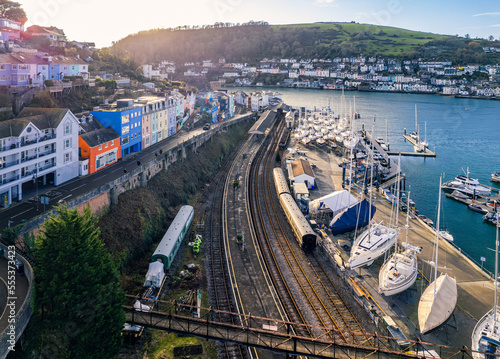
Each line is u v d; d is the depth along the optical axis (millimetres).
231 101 198375
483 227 98062
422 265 70500
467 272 69125
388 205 98188
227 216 88125
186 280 62125
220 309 55938
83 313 41938
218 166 125938
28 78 101688
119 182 74500
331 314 56094
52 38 140375
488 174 142625
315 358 42375
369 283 63625
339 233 80688
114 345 43688
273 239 78250
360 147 158375
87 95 120312
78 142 82250
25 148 67188
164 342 48906
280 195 95312
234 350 48594
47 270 42438
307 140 155250
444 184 126312
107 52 186625
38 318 41000
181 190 95125
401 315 56531
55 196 69375
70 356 41125
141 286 59719
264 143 159750
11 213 61625
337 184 110812
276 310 56406
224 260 69312
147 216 76875
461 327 54812
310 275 66062
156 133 116500
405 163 154875
